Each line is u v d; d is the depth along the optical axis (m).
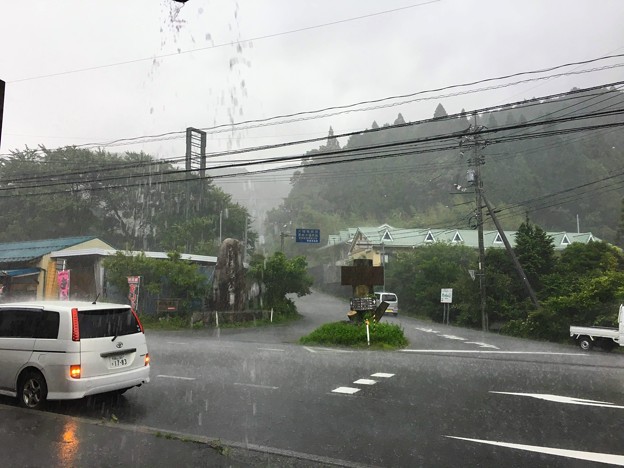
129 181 42.66
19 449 4.61
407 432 5.78
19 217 40.81
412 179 96.12
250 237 46.84
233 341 17.75
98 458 4.41
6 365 6.72
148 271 24.80
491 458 4.88
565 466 4.68
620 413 6.92
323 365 11.49
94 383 6.48
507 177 90.88
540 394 8.28
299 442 5.34
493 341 20.11
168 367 10.85
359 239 59.19
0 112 6.05
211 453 4.64
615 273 23.25
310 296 54.28
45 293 28.02
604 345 18.70
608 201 83.56
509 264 29.25
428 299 36.56
